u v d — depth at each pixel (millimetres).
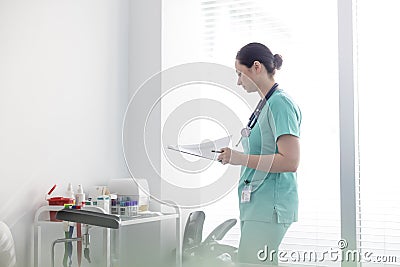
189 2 2809
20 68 1976
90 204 2113
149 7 2658
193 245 2117
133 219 1984
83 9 2344
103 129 2465
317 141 2541
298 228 2545
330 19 2551
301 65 2592
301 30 2604
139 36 2676
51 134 2129
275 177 1881
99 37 2457
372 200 2379
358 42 2439
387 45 2393
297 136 1865
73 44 2273
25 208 1990
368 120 2406
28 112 2010
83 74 2336
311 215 2525
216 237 2119
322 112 2541
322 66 2553
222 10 2793
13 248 1789
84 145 2326
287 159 1817
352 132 2375
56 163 2152
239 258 1880
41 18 2090
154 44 2635
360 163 2410
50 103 2127
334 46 2535
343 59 2410
